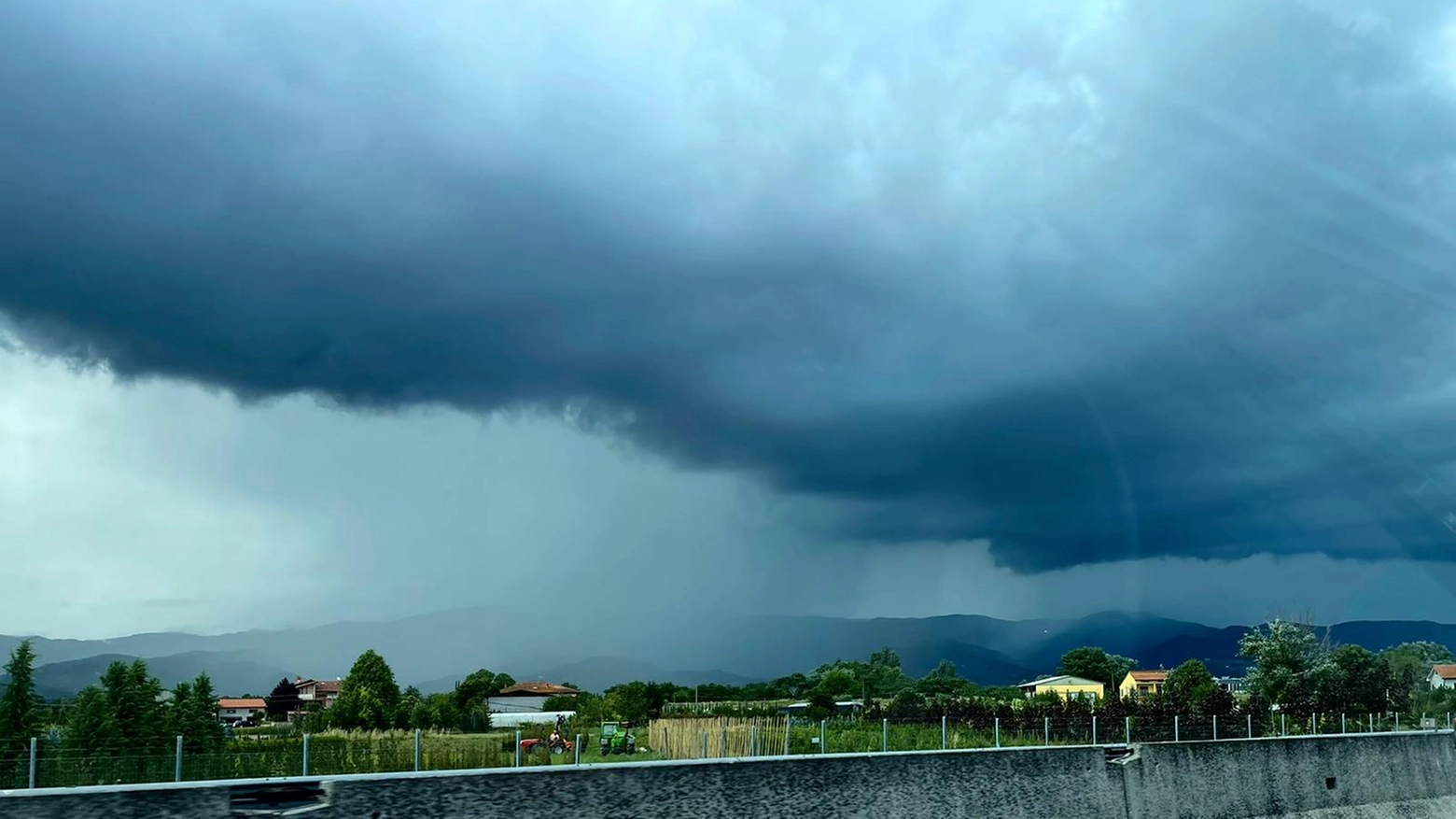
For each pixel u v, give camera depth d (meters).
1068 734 47.84
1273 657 73.06
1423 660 89.88
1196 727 47.28
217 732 38.72
